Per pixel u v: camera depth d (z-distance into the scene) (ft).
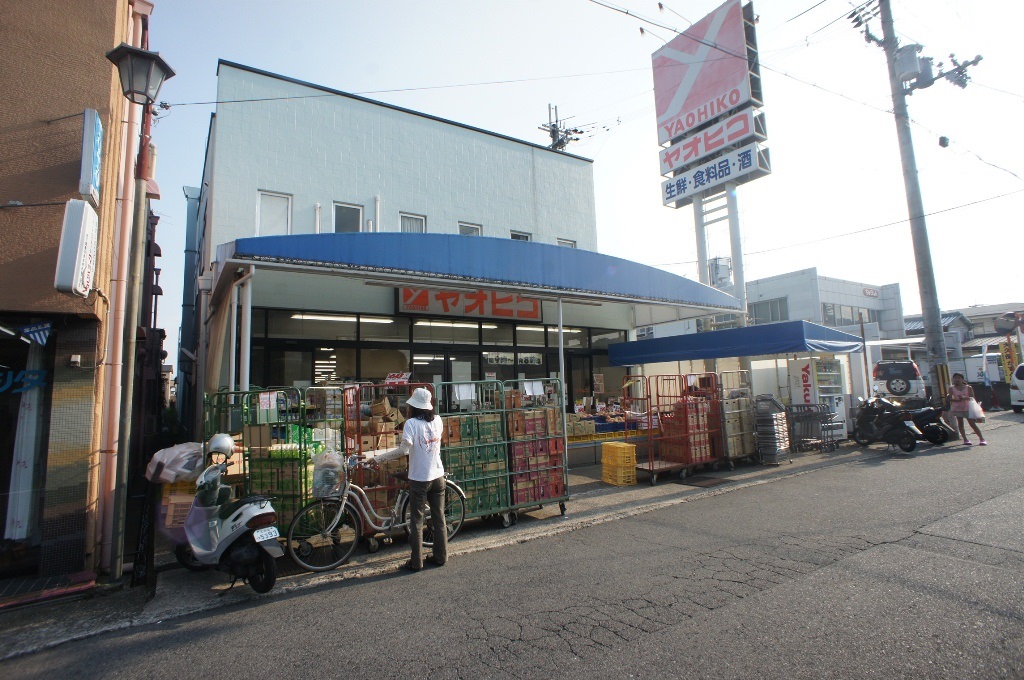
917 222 46.06
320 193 36.09
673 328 64.34
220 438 18.38
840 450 39.27
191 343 59.88
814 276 94.84
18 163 17.49
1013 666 10.02
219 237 32.40
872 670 10.01
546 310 44.50
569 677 10.16
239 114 33.83
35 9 18.40
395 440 21.91
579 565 16.90
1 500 16.99
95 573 17.60
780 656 10.61
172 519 18.61
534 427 23.38
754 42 50.72
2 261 16.83
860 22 47.96
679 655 10.80
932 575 14.48
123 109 21.07
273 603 14.92
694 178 53.88
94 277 17.47
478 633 12.30
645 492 28.07
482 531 21.74
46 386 17.85
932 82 45.24
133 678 11.06
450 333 39.73
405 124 40.50
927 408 38.96
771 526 20.22
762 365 48.67
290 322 33.45
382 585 15.99
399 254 27.12
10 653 12.39
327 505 17.90
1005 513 20.02
